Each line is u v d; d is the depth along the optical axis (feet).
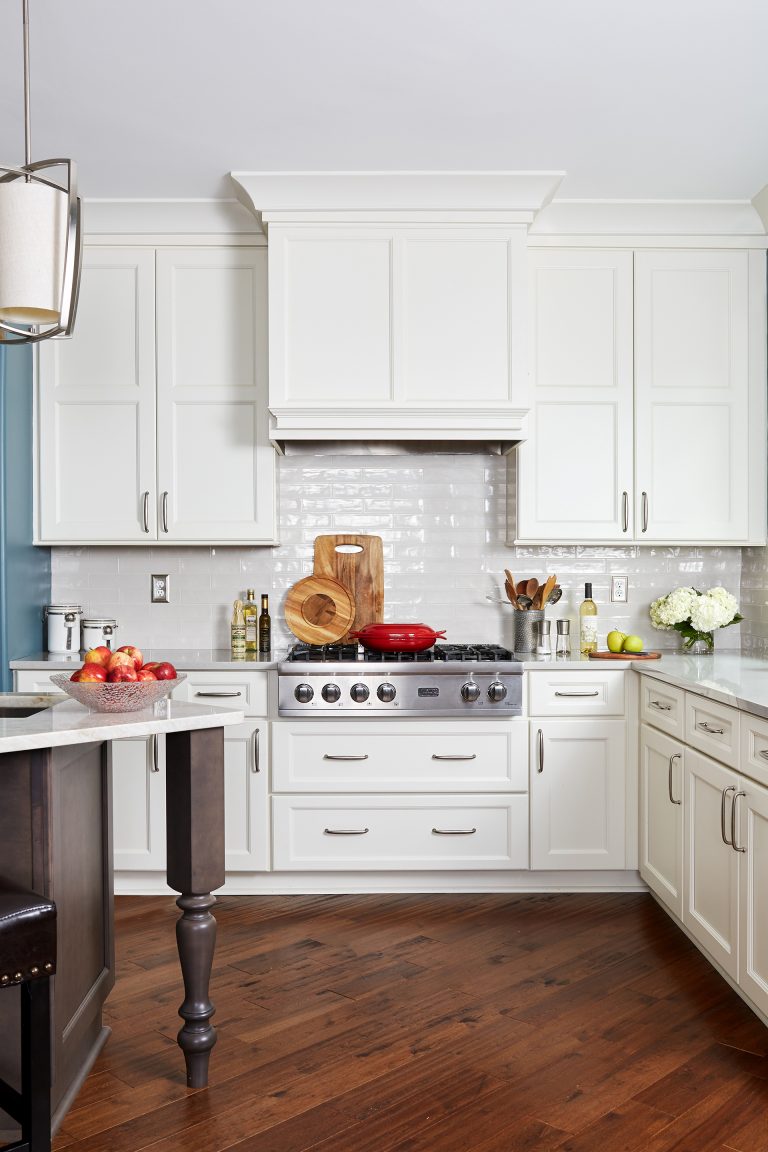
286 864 12.61
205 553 14.35
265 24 8.54
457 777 12.63
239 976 10.05
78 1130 7.25
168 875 8.09
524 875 12.89
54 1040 7.29
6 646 12.41
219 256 13.21
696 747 10.41
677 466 13.41
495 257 12.67
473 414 12.72
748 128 10.76
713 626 13.44
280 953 10.70
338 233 12.60
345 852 12.64
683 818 10.74
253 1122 7.35
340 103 10.13
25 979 6.13
